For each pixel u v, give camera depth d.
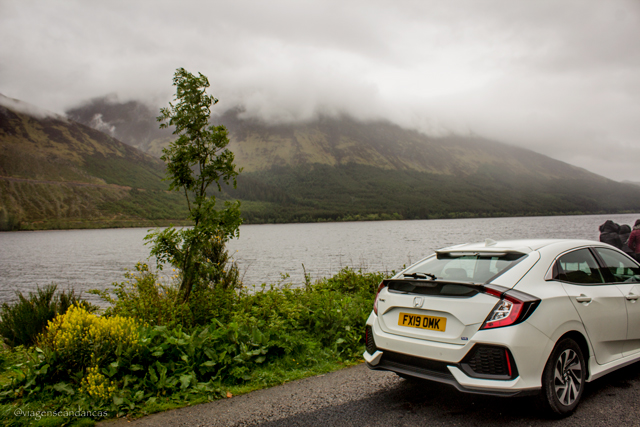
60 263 50.53
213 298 6.24
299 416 3.70
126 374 4.34
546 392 3.39
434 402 4.00
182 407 3.95
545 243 4.25
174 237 6.50
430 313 3.73
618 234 10.73
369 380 4.71
